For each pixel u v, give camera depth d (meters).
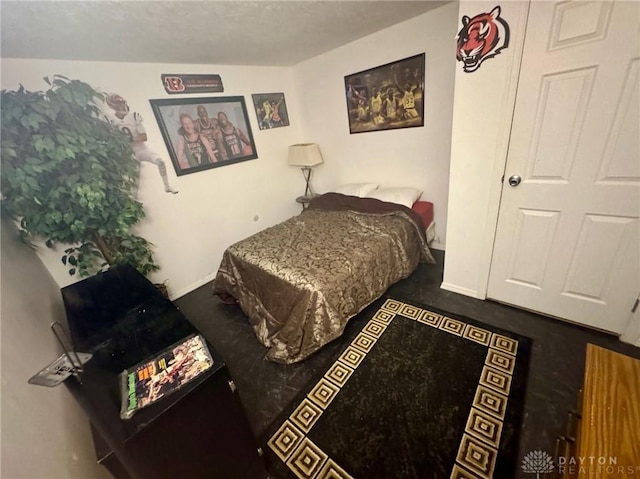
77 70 1.96
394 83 2.54
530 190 1.59
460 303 2.05
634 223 1.35
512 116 1.50
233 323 2.25
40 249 1.94
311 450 1.26
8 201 1.63
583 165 1.40
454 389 1.43
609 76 1.21
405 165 2.83
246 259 2.06
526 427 1.22
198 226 2.84
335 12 1.87
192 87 2.55
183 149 2.59
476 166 1.72
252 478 1.09
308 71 3.15
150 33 1.69
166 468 0.79
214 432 0.89
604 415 0.68
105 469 0.97
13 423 0.73
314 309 1.64
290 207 3.74
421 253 2.45
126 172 2.11
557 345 1.60
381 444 1.24
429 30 2.18
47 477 0.75
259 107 3.12
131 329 1.27
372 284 1.96
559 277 1.67
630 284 1.45
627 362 0.80
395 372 1.58
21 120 1.51
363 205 2.67
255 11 1.65
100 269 2.21
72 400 1.05
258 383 1.66
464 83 1.58
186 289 2.84
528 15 1.29
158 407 0.75
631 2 1.08
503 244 1.81
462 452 1.17
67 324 1.58
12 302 1.11
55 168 1.69
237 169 3.06
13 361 0.86
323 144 3.47
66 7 1.26
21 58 1.75
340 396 1.49
